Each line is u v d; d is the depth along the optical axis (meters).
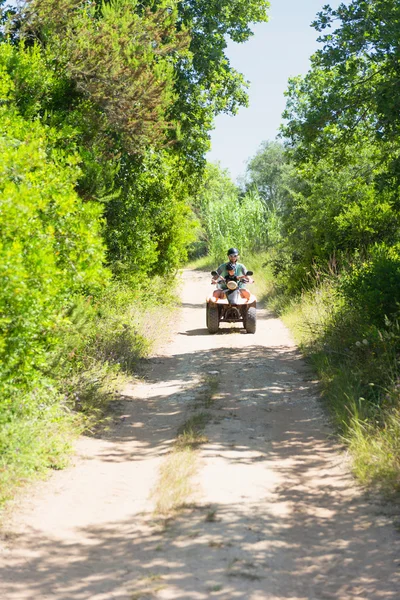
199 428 8.26
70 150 12.23
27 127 10.17
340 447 7.45
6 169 7.13
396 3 11.47
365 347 10.25
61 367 8.94
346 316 12.52
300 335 14.89
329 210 19.77
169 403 9.77
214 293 17.03
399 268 11.39
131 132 13.74
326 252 19.73
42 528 5.35
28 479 6.32
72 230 7.86
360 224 18.72
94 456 7.33
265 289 25.83
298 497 6.00
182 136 17.78
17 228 6.37
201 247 51.25
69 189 8.38
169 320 18.50
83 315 8.95
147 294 18.66
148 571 4.55
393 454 6.54
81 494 6.15
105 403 9.41
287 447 7.58
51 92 13.10
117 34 13.60
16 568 4.63
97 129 13.48
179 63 20.72
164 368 12.48
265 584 4.35
